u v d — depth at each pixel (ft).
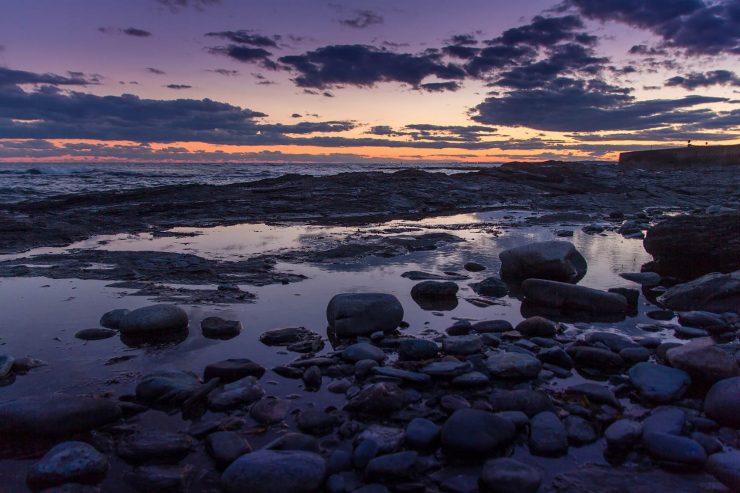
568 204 59.36
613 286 20.97
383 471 7.78
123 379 11.69
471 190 68.54
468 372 11.62
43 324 15.55
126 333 14.69
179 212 46.83
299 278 22.03
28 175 105.70
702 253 23.20
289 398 10.64
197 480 7.91
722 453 8.13
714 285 17.61
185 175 118.52
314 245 30.60
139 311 14.97
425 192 64.13
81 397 9.68
